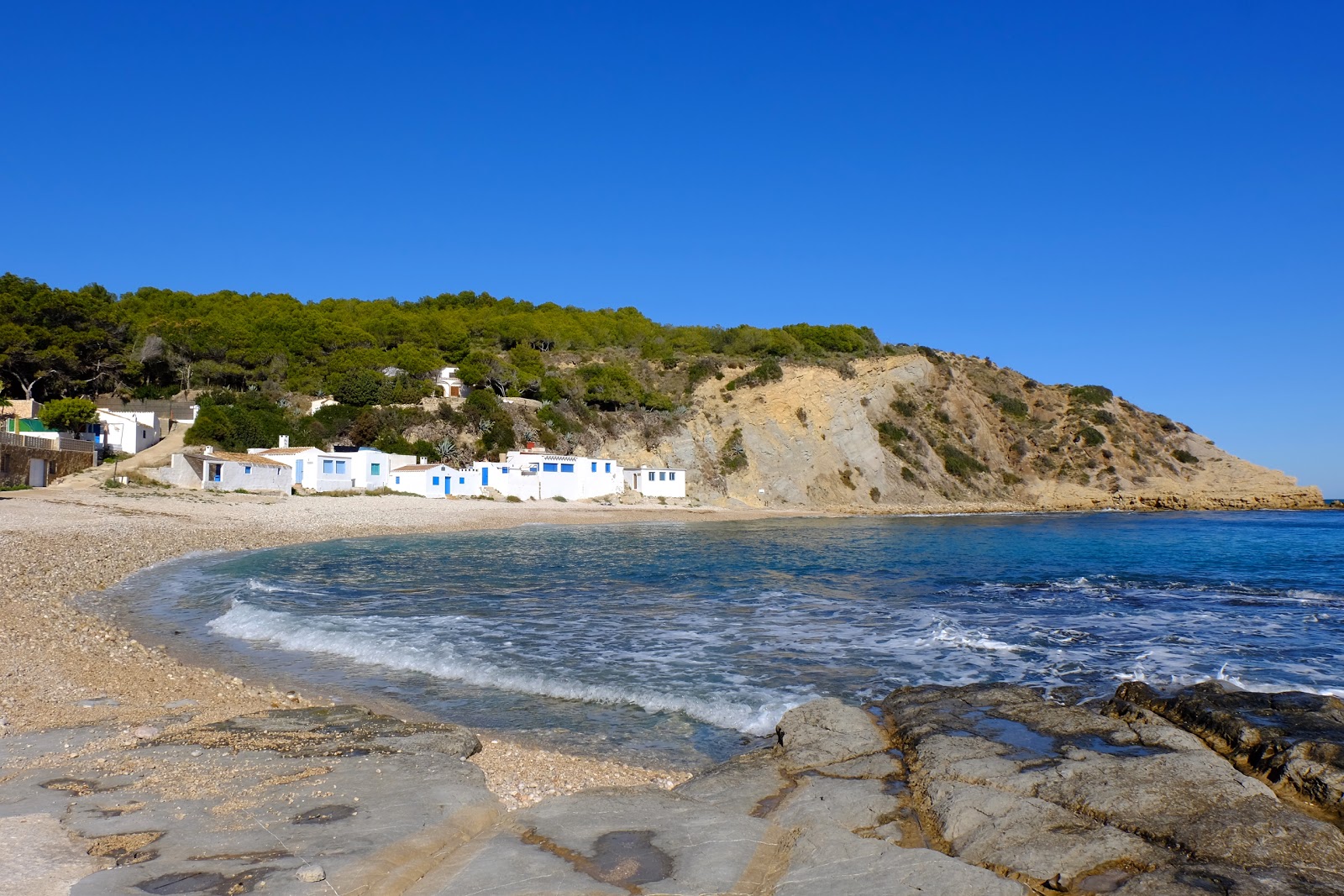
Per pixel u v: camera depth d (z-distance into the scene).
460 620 19.89
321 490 62.06
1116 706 11.27
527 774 8.86
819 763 9.27
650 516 70.56
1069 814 7.29
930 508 92.44
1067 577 29.92
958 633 18.03
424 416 75.94
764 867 6.12
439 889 5.57
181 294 99.12
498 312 119.31
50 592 21.52
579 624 19.41
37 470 50.03
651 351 111.06
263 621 18.69
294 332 87.56
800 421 96.88
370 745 9.10
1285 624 19.41
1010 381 126.75
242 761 8.39
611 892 5.55
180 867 5.75
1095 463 108.69
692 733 11.26
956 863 6.09
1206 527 65.38
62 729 9.65
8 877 5.47
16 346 64.75
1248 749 9.12
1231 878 6.09
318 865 5.76
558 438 82.94
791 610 21.72
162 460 58.72
